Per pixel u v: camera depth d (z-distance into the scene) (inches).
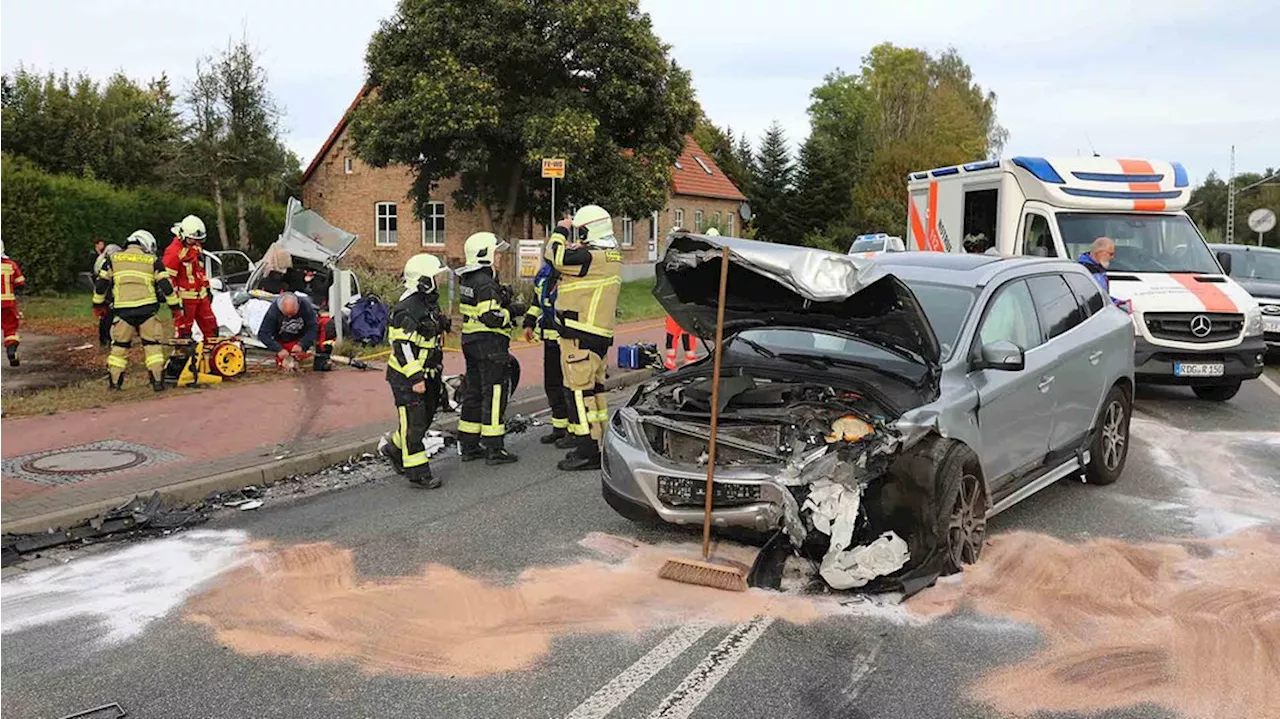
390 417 374.3
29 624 183.3
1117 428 284.8
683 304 235.0
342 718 146.2
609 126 1026.7
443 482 292.4
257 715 147.3
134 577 208.7
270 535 239.0
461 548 226.4
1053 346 252.5
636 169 1015.0
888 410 198.2
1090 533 233.0
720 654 167.0
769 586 197.3
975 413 212.2
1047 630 176.4
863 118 2706.7
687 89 1040.8
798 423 199.6
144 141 1333.7
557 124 937.5
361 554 223.0
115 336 414.6
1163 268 430.9
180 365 438.9
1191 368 396.5
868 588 192.7
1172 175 454.0
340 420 367.6
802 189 2041.1
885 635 174.6
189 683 157.9
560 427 347.6
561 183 999.6
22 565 217.5
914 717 145.8
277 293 528.7
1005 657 165.6
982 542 212.4
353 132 1028.5
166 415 370.0
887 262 266.7
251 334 516.4
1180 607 186.1
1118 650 167.8
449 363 520.7
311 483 293.3
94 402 392.8
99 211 936.9
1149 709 147.6
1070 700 150.6
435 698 152.1
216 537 237.6
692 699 151.2
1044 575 203.2
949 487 195.5
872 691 153.8
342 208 1295.5
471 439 321.1
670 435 218.2
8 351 494.0
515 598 193.8
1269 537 229.1
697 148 1795.0
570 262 299.1
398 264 1268.5
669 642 172.2
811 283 193.6
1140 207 444.5
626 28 981.2
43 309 773.9
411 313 282.5
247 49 1118.4
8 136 1249.4
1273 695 151.6
